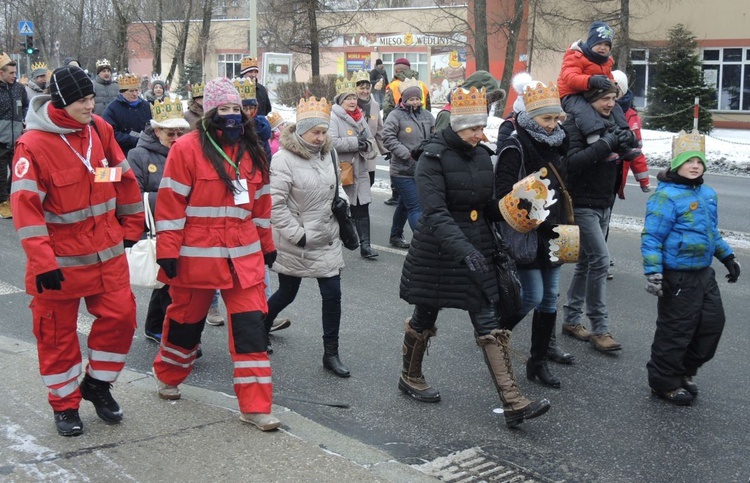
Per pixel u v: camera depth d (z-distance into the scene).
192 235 4.54
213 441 4.37
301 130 5.74
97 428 4.51
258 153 4.67
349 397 5.50
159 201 4.51
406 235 11.20
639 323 7.20
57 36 48.62
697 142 5.27
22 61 46.06
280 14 33.88
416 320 5.30
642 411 5.30
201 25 46.16
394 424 5.06
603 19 28.25
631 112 8.56
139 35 49.34
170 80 42.84
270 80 29.36
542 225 5.41
